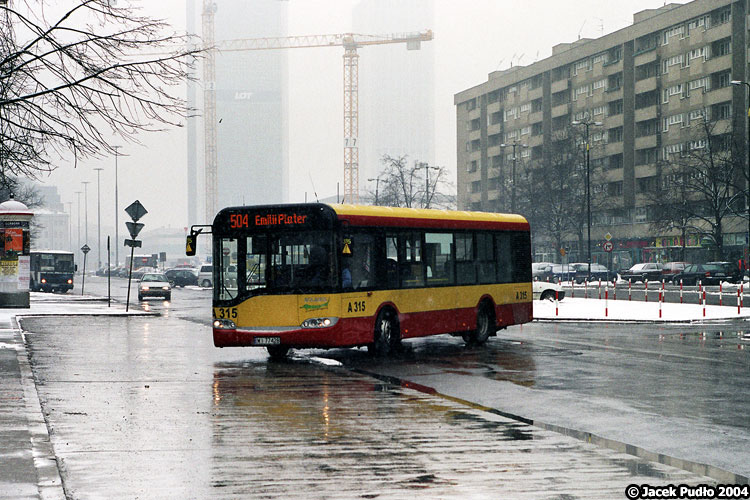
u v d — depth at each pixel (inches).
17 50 530.9
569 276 2982.3
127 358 727.7
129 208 1326.3
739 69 3422.7
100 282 3838.6
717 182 2923.2
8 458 322.3
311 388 548.1
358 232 711.7
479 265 855.7
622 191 4060.0
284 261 696.4
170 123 545.6
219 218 711.7
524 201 3890.3
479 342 852.6
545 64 4685.0
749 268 2945.4
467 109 5610.2
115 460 338.0
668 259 3627.0
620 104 4148.6
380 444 368.5
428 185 3897.6
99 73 520.4
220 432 396.5
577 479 306.8
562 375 613.0
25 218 1400.1
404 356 749.9
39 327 1074.7
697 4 3614.7
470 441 374.9
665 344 850.8
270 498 281.7
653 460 338.6
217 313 706.2
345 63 7485.2
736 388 545.3
